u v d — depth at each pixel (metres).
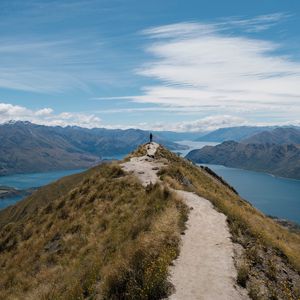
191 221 23.84
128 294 14.91
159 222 22.36
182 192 31.81
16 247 33.28
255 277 16.83
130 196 32.66
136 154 59.22
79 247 26.67
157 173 40.53
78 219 31.78
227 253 18.83
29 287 23.98
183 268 16.84
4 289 25.62
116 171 40.34
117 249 21.50
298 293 16.97
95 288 17.16
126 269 16.50
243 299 14.52
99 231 27.84
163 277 15.13
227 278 16.02
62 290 19.70
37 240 31.67
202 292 14.67
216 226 23.05
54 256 27.11
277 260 20.11
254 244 21.09
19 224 37.66
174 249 18.44
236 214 26.20
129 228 24.36
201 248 19.39
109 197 34.34
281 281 17.56
